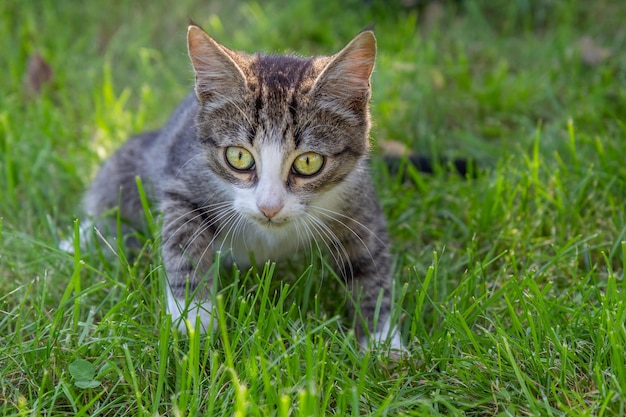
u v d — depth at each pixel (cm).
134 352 54
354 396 49
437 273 61
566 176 69
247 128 56
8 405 52
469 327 56
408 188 72
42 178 71
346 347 54
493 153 75
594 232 65
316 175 57
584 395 51
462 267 64
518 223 67
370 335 57
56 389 51
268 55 61
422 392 53
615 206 67
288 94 56
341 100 57
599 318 54
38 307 56
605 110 77
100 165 71
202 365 53
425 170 74
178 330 56
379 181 72
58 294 60
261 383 51
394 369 55
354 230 60
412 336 56
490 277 62
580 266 64
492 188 68
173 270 58
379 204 64
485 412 52
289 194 56
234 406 50
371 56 57
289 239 60
